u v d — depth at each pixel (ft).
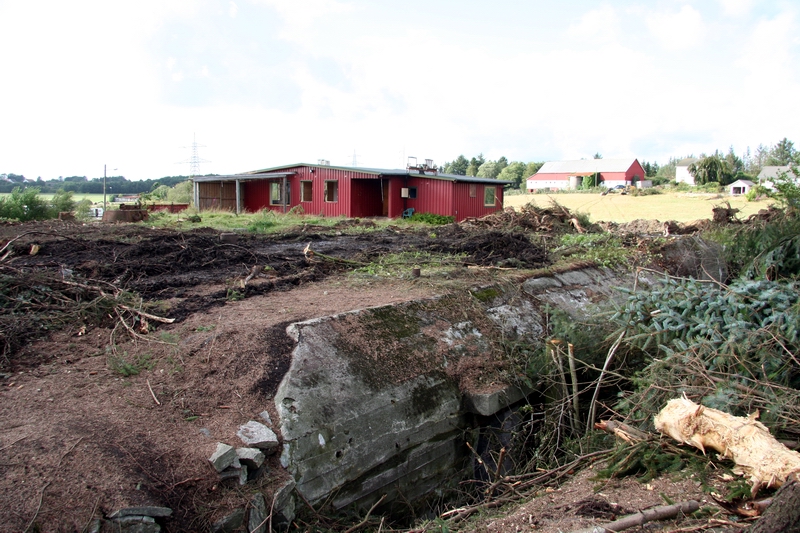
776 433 14.40
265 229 52.42
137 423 14.14
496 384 21.16
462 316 24.27
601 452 16.55
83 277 25.35
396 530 15.08
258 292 25.21
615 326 22.13
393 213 81.87
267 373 16.84
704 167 210.18
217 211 83.35
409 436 18.08
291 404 15.88
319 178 85.40
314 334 19.10
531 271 32.19
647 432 15.99
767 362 16.85
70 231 43.88
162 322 20.54
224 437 14.20
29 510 10.67
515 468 19.79
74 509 10.95
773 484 11.89
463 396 20.56
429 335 22.07
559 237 50.34
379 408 17.66
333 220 68.44
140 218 62.13
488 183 84.02
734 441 13.14
